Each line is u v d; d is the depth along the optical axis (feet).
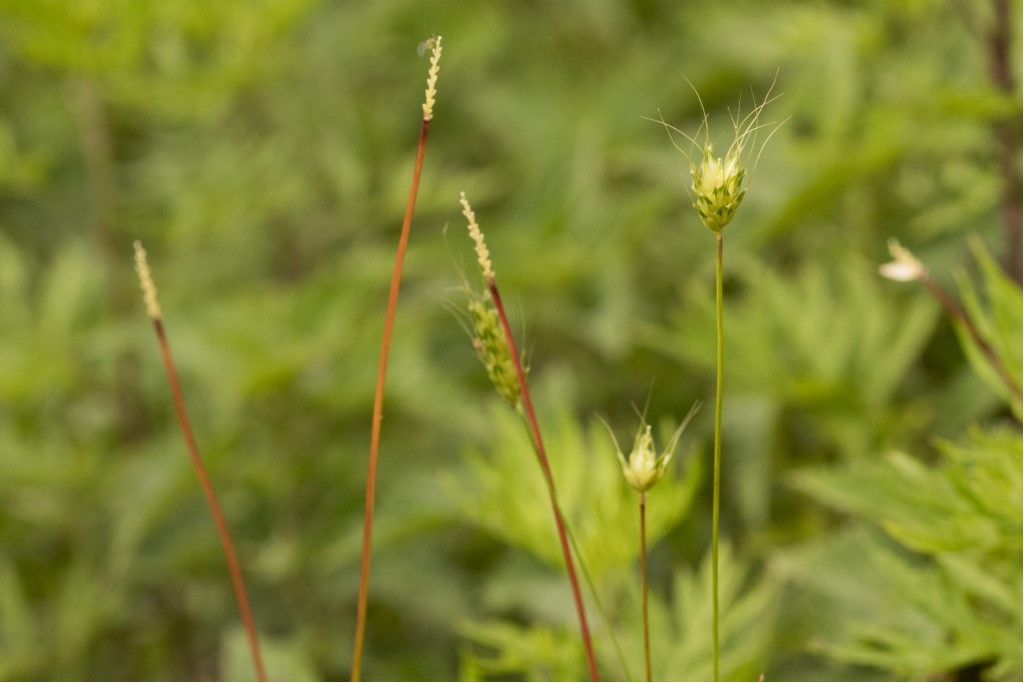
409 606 4.32
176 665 4.64
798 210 3.97
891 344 3.71
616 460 2.80
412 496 4.21
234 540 4.58
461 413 4.49
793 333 3.59
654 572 3.88
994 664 2.79
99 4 4.24
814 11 4.83
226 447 4.23
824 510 3.72
